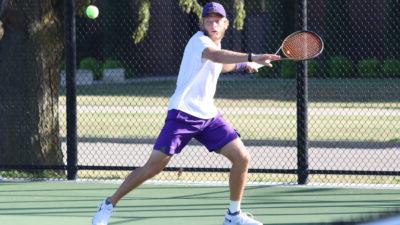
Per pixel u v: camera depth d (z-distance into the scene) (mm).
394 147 30688
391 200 18766
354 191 19922
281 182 21453
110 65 66750
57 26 23094
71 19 21656
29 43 22859
